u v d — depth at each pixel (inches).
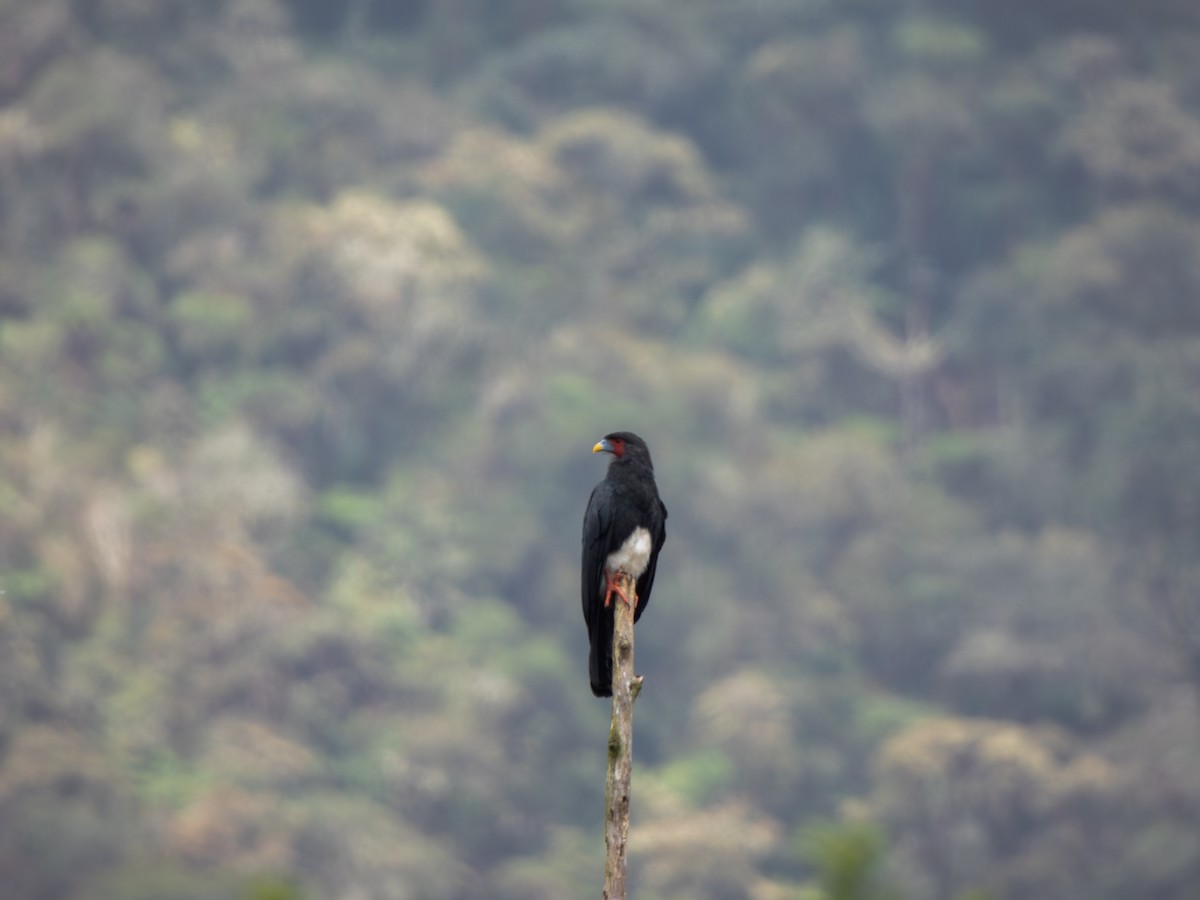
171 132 3213.6
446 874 2025.1
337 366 2849.4
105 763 1961.1
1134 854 2055.9
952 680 2561.5
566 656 2596.0
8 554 2242.9
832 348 3201.3
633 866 2070.6
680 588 2652.6
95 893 1700.3
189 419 2785.4
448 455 2822.3
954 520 2839.6
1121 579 2714.1
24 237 2974.9
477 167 3307.1
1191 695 2476.6
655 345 3078.2
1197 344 3090.6
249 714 2191.2
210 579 2321.6
